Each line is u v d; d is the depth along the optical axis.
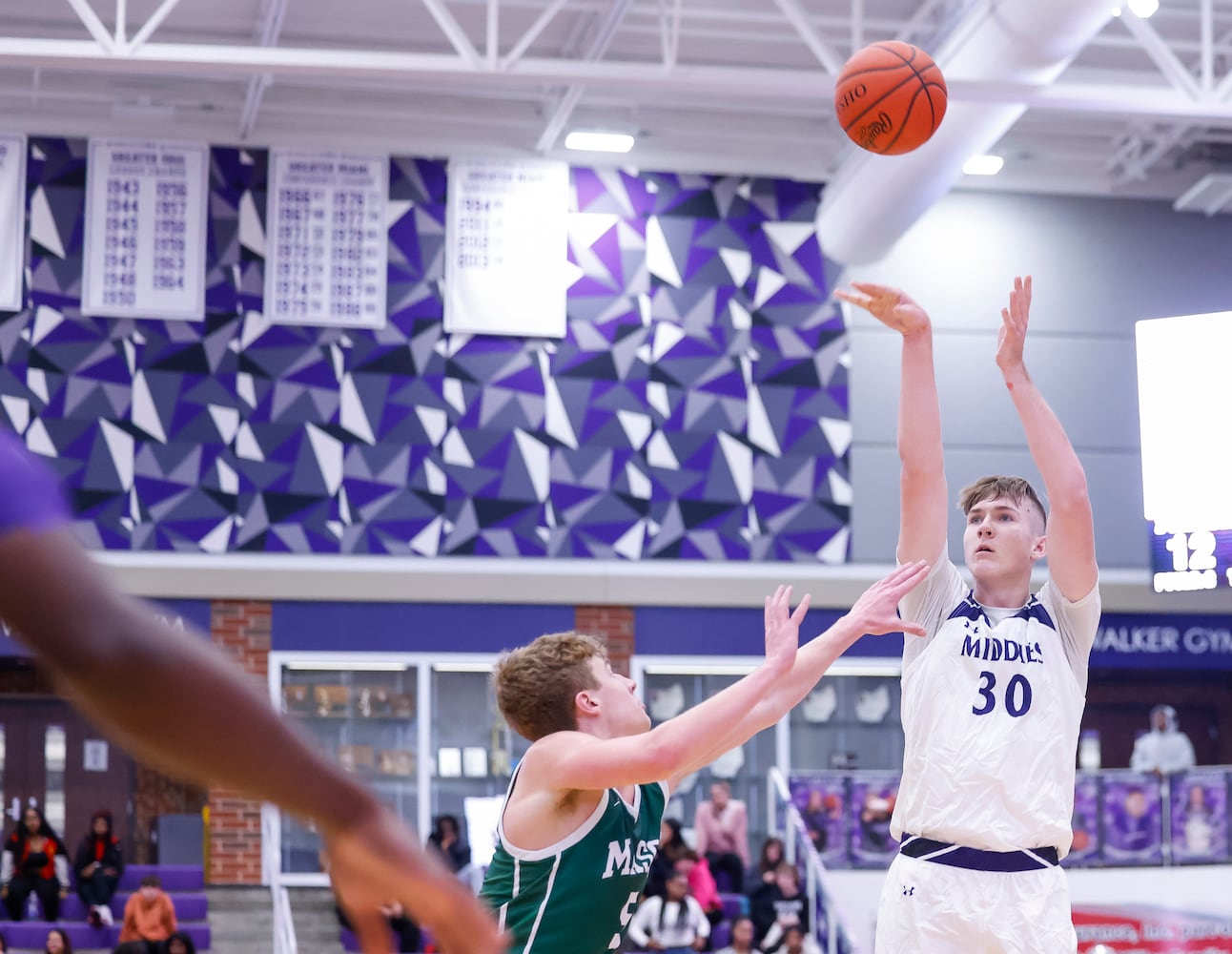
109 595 0.63
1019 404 5.09
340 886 0.68
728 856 17.20
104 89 18.78
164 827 18.48
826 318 20.25
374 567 18.92
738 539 19.70
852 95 7.95
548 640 4.23
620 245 19.98
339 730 18.66
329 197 19.34
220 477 18.77
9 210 18.64
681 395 19.84
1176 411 18.06
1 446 0.63
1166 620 20.30
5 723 19.00
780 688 4.20
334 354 19.19
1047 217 20.94
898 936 4.89
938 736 4.92
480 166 19.72
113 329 18.78
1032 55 14.44
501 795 18.86
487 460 19.33
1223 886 15.38
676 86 15.05
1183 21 18.09
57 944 15.93
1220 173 20.05
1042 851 4.85
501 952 0.70
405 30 18.27
